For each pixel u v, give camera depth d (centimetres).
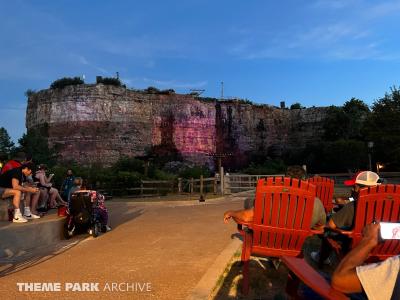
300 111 6950
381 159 4697
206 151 5931
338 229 533
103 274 604
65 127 5109
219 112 6191
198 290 503
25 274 619
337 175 2773
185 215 1327
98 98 5153
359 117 6444
